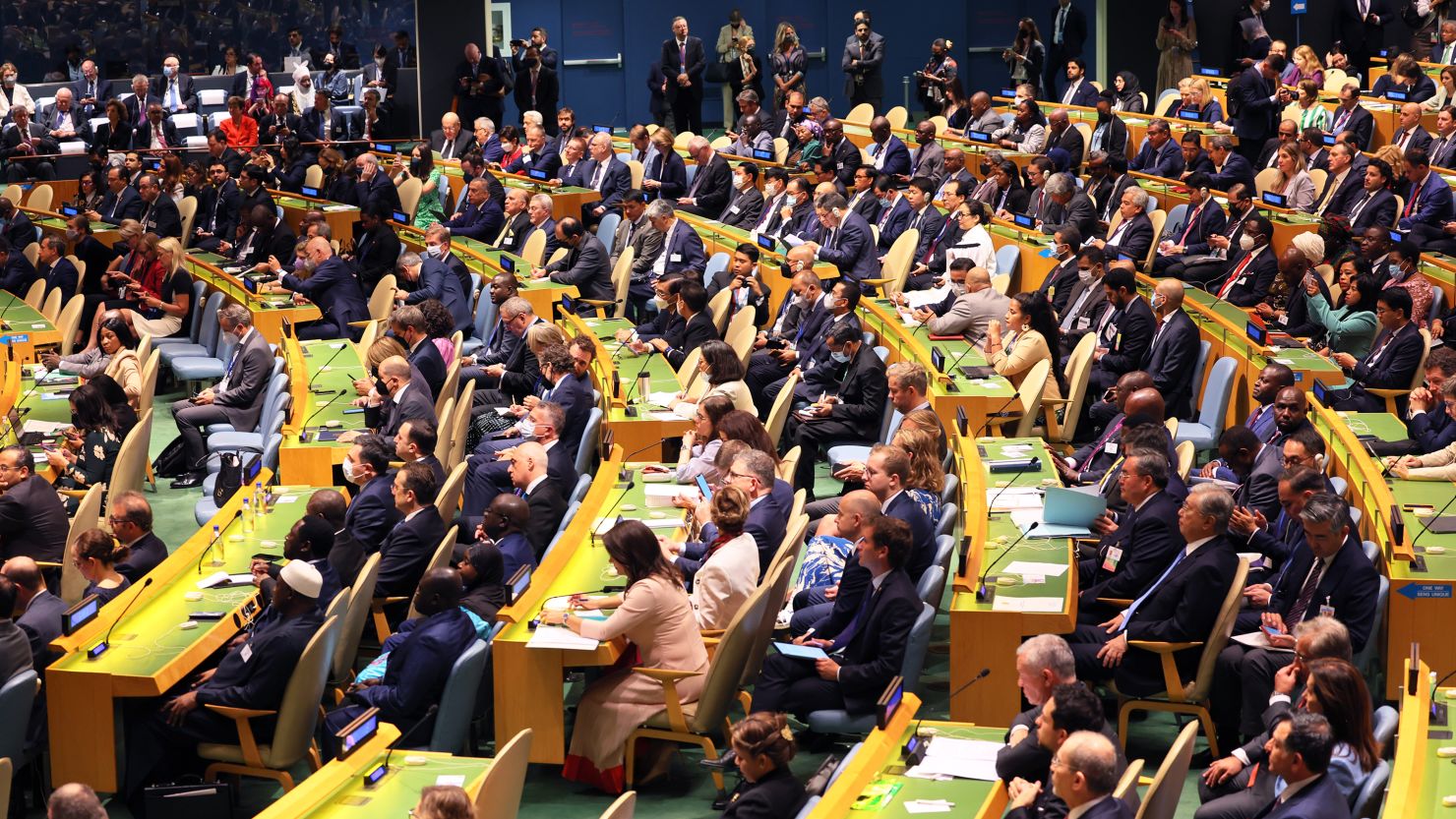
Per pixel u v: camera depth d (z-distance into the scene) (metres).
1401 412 11.34
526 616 7.77
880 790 6.02
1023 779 5.99
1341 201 14.80
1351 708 5.98
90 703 7.20
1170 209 16.05
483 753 7.95
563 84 27.95
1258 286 13.43
